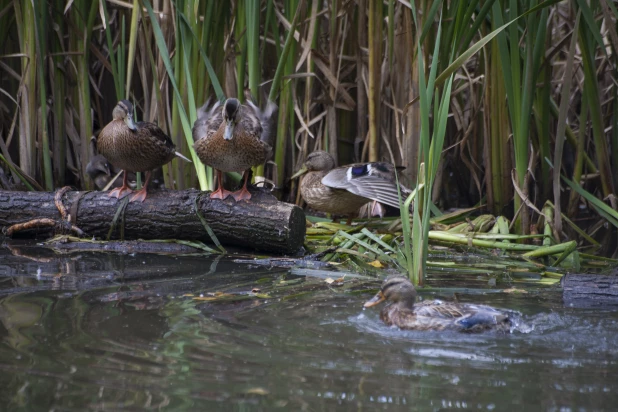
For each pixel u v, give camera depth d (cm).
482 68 1470
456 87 1544
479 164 1596
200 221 1166
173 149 1211
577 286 941
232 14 1427
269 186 1492
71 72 1496
